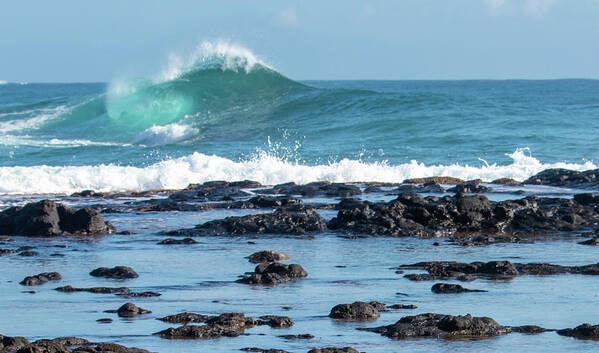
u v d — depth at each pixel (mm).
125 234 30656
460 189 39906
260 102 83062
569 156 56250
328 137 68312
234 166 47375
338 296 20078
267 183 45969
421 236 30031
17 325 17141
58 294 20359
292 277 22438
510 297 19734
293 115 79000
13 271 23547
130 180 44750
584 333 16156
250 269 23797
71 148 66062
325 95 83062
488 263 23031
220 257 25812
